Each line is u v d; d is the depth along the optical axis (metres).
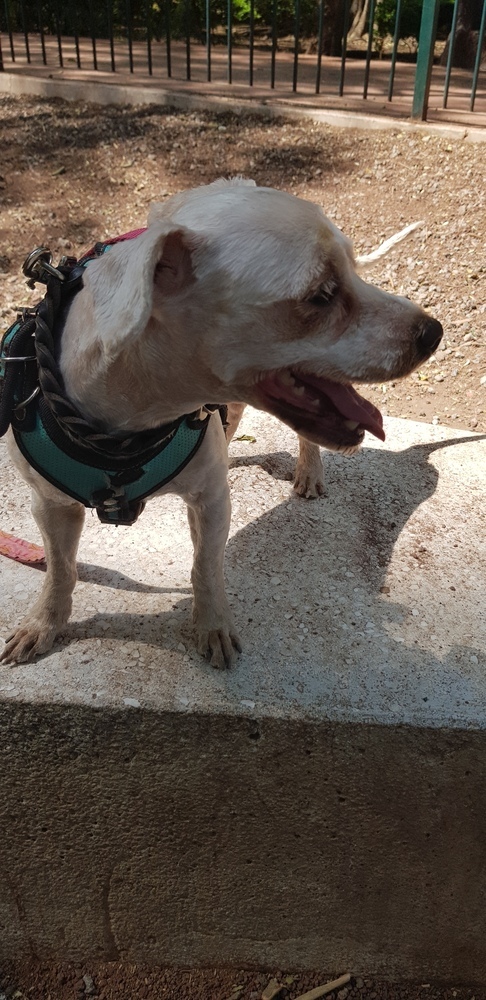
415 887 0.57
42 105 1.76
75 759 0.53
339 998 0.62
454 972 0.61
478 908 0.57
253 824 0.55
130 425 0.44
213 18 2.73
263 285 0.39
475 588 0.61
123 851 0.57
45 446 0.45
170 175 1.48
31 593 0.59
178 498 0.71
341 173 1.45
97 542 0.65
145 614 0.57
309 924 0.60
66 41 2.38
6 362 0.45
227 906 0.60
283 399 0.43
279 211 0.40
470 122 1.56
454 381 1.04
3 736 0.52
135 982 0.63
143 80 1.84
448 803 0.52
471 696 0.51
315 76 2.04
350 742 0.51
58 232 1.35
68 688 0.51
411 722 0.50
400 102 1.73
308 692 0.51
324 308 0.40
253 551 0.64
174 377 0.42
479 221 1.28
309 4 2.80
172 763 0.52
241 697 0.51
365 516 0.69
